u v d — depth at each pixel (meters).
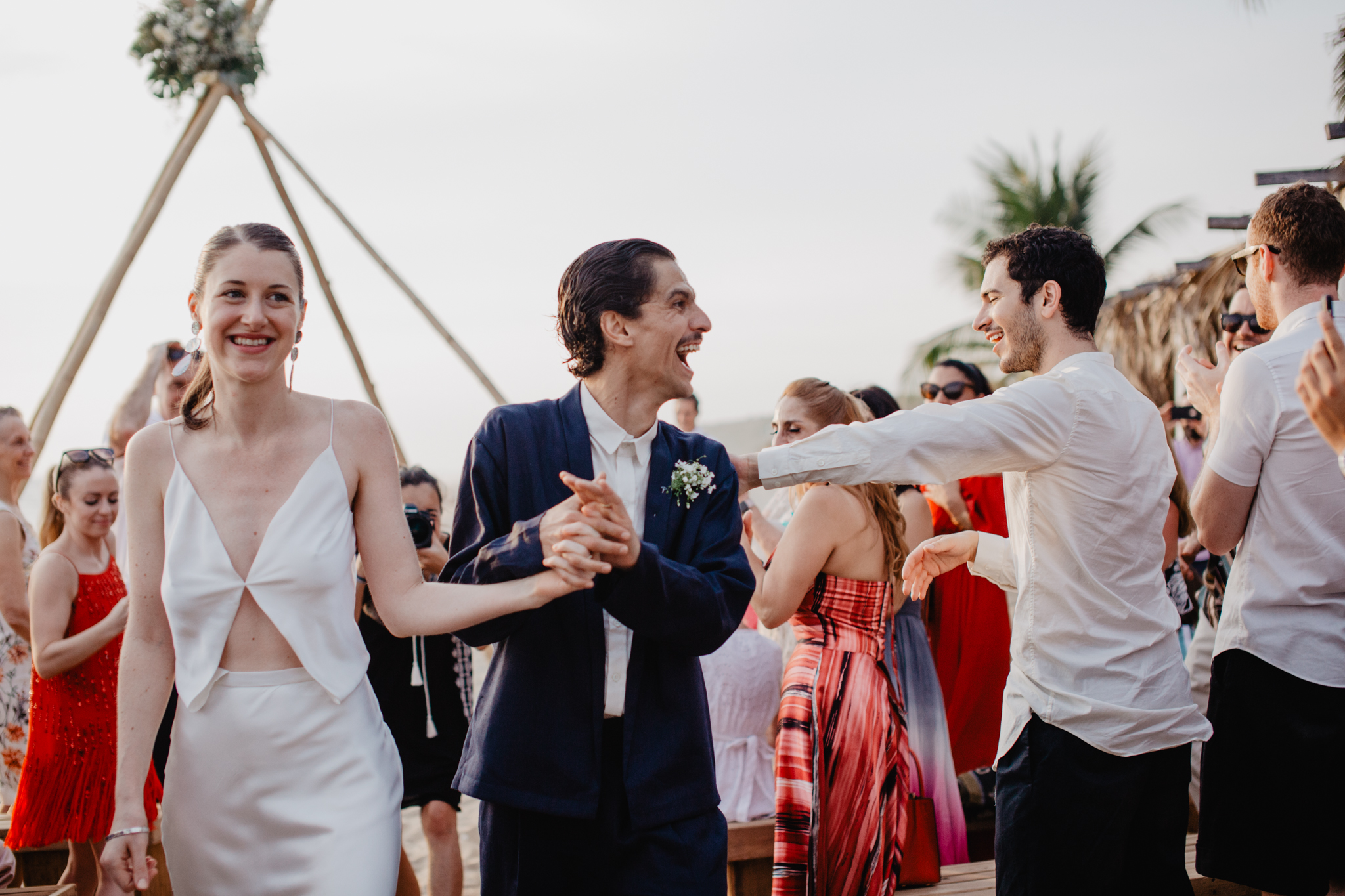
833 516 2.61
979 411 2.15
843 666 2.62
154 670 1.88
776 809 2.56
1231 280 6.70
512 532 1.84
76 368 5.05
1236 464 2.29
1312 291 2.32
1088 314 2.29
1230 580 2.38
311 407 1.97
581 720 1.89
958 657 3.87
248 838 1.84
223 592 1.84
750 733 3.41
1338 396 1.86
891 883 2.59
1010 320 2.32
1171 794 2.13
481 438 2.03
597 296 1.94
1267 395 2.25
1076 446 2.11
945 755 3.39
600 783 1.89
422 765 3.23
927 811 3.03
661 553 1.99
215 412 1.93
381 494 2.00
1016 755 2.18
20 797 3.00
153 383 4.48
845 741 2.56
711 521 2.05
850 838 2.54
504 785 1.88
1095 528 2.11
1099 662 2.10
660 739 1.93
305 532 1.88
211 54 5.39
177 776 1.86
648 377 1.97
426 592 1.90
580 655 1.90
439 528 3.60
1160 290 7.67
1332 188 4.27
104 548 3.25
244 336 1.83
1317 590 2.20
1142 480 2.12
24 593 3.33
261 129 6.01
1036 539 2.19
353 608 1.97
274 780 1.84
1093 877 2.07
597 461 2.02
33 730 2.99
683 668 1.98
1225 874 2.28
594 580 1.78
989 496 3.95
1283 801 2.21
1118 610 2.11
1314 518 2.21
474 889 4.02
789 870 2.51
